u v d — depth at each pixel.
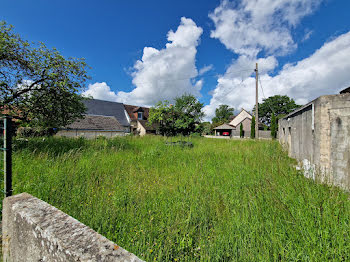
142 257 1.65
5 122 2.21
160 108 17.55
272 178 3.65
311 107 4.90
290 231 1.93
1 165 3.19
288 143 8.36
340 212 2.18
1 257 1.62
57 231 1.02
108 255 0.83
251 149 8.27
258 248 1.74
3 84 6.27
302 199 2.48
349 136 3.68
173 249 1.81
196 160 5.84
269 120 44.75
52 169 3.89
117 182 3.66
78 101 8.43
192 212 2.44
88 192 3.00
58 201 2.65
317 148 4.24
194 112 17.50
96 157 5.50
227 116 65.56
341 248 1.63
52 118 7.89
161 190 3.23
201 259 1.62
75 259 0.83
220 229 2.08
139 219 2.23
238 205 2.58
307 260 1.57
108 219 2.20
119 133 19.36
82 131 16.53
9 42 5.82
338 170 3.75
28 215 1.21
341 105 3.80
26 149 5.24
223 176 4.16
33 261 1.15
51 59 6.63
